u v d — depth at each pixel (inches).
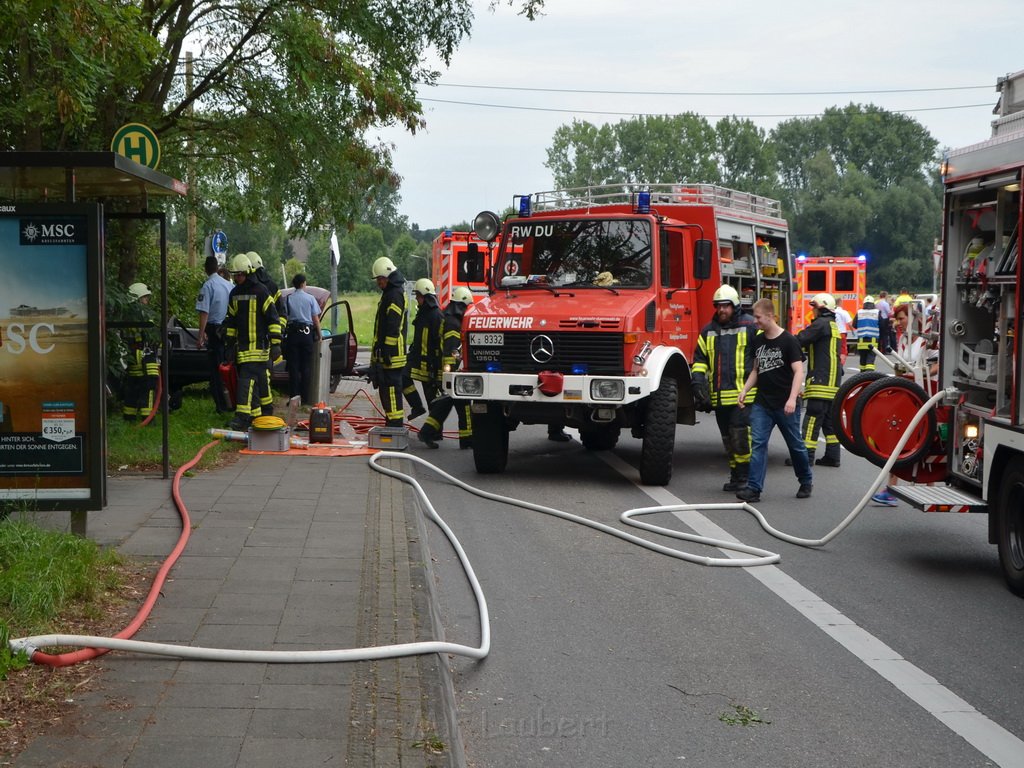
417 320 573.6
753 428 414.6
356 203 729.0
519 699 208.1
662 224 478.6
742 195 595.2
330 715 178.5
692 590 289.9
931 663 232.4
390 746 167.2
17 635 207.2
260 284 505.4
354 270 3622.0
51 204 283.0
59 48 450.9
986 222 318.0
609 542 346.3
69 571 238.7
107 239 632.4
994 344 319.0
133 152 462.3
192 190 772.6
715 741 189.3
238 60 668.7
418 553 294.8
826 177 4114.2
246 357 504.4
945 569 316.5
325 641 216.4
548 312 447.2
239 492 379.2
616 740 189.0
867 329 640.4
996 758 183.6
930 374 367.6
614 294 467.2
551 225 485.7
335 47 636.1
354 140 696.4
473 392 452.4
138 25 467.5
